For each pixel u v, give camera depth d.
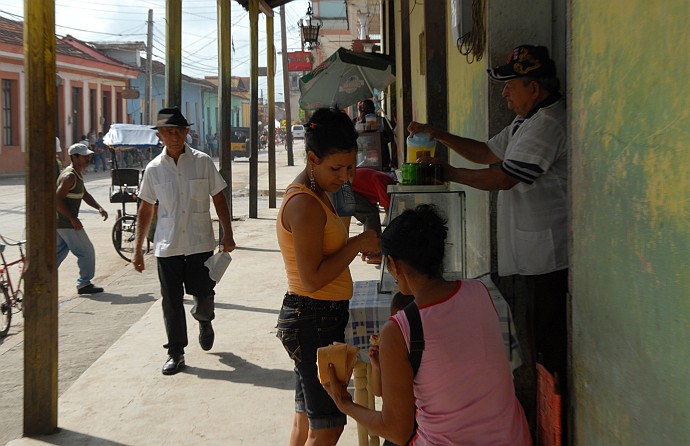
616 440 2.52
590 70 2.69
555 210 3.75
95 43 46.31
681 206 2.02
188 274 5.66
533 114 3.80
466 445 2.38
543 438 2.88
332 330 3.20
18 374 6.04
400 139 12.28
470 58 5.76
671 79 2.06
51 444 4.34
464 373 2.36
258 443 4.32
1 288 7.33
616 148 2.46
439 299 2.42
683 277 2.02
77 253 8.66
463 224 4.11
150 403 4.95
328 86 13.05
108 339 6.89
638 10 2.26
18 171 31.17
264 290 8.11
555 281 3.85
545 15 4.62
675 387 2.08
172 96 10.38
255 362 5.75
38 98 4.27
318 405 3.18
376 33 28.45
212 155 54.50
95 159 35.38
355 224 12.42
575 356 2.94
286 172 29.78
